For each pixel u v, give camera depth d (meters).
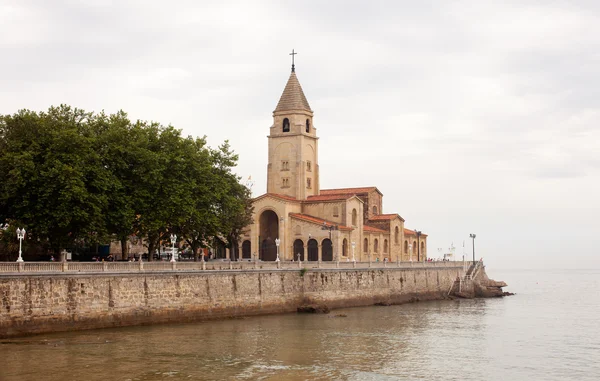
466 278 159.00
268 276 102.12
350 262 121.75
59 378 56.06
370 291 124.25
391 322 98.12
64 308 74.25
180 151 97.25
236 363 64.25
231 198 108.00
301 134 153.75
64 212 79.25
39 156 81.81
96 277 77.69
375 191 173.12
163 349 69.38
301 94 157.75
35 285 71.69
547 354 74.75
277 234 148.75
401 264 137.00
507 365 68.12
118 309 79.88
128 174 90.75
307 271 109.56
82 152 83.31
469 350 76.00
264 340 77.44
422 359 69.81
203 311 90.69
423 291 141.75
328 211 149.00
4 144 81.75
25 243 86.94
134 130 93.25
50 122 84.25
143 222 91.44
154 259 123.69
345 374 61.34
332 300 114.25
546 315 115.31
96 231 84.88
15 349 64.94
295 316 100.69
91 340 71.19
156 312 84.31
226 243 122.88
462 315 112.38
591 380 62.12
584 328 97.06
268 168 156.12
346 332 86.00
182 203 94.06
